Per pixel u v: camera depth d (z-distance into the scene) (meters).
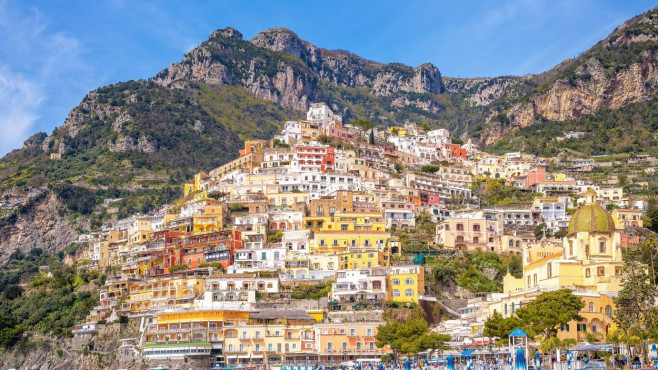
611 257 198.88
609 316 180.38
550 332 173.38
